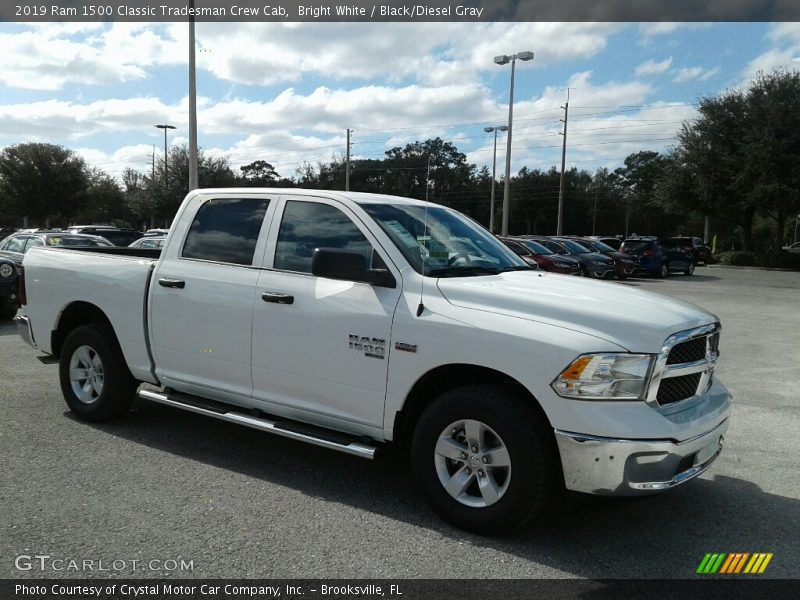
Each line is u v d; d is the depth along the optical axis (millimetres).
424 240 4434
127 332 5336
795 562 3523
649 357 3422
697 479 4699
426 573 3312
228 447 5176
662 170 43656
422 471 3881
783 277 29531
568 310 3617
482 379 3885
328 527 3801
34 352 8875
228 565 3332
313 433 4289
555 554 3545
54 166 54875
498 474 3725
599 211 91625
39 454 4887
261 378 4574
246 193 4957
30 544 3500
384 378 3988
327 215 4516
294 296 4387
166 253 5195
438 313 3824
